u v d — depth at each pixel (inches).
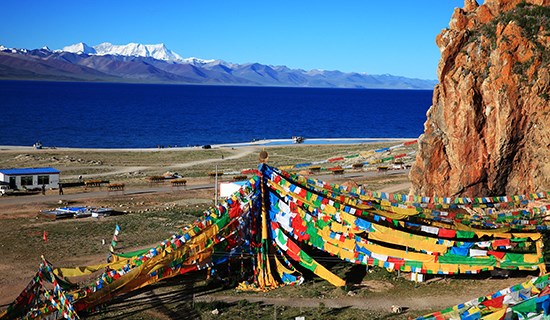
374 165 4050.2
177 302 1606.8
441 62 2123.5
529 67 1994.3
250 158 4840.1
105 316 1520.7
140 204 3002.0
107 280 1571.1
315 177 3592.5
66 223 2561.5
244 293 1668.3
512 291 930.1
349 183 2374.5
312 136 7682.1
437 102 2171.5
